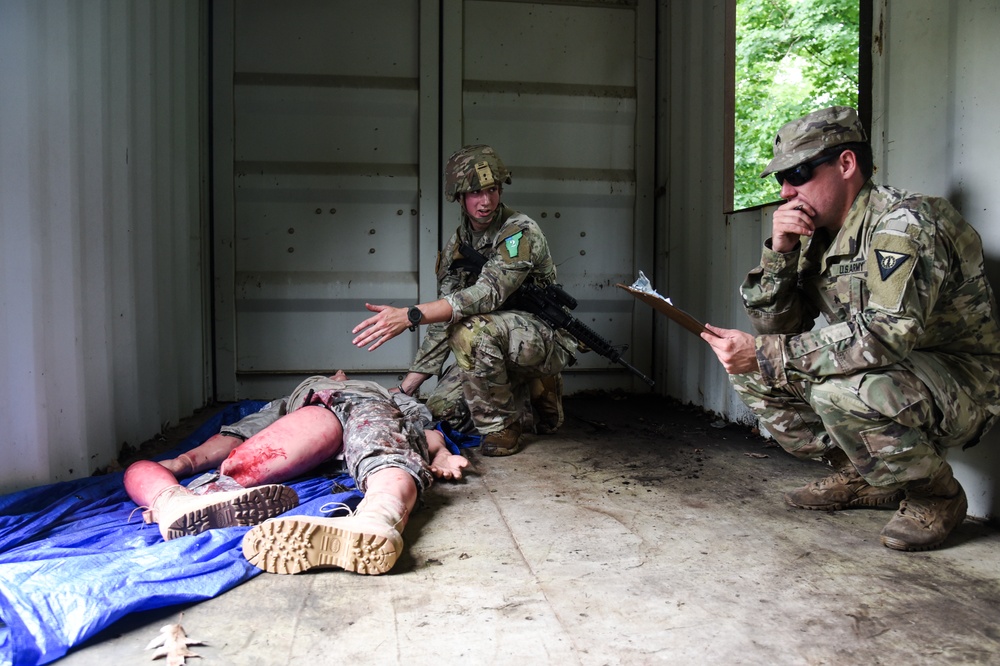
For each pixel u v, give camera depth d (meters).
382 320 2.73
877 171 2.53
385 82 4.26
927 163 2.31
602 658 1.36
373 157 4.29
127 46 2.90
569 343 3.26
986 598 1.61
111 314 2.78
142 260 3.16
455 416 3.32
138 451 3.04
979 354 1.97
